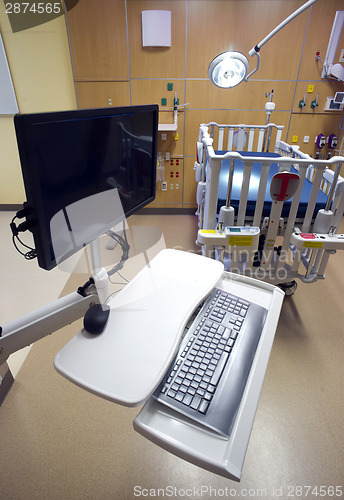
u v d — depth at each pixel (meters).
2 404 1.46
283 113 3.23
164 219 3.66
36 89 3.21
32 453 1.27
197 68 3.04
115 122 0.69
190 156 3.47
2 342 0.55
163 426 0.58
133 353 0.66
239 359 0.71
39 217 0.53
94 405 1.46
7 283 2.39
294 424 1.38
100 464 1.24
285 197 1.55
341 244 1.57
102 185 0.70
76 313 0.70
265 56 2.98
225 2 2.76
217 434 0.56
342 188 1.55
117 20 2.82
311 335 1.88
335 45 2.84
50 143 0.52
